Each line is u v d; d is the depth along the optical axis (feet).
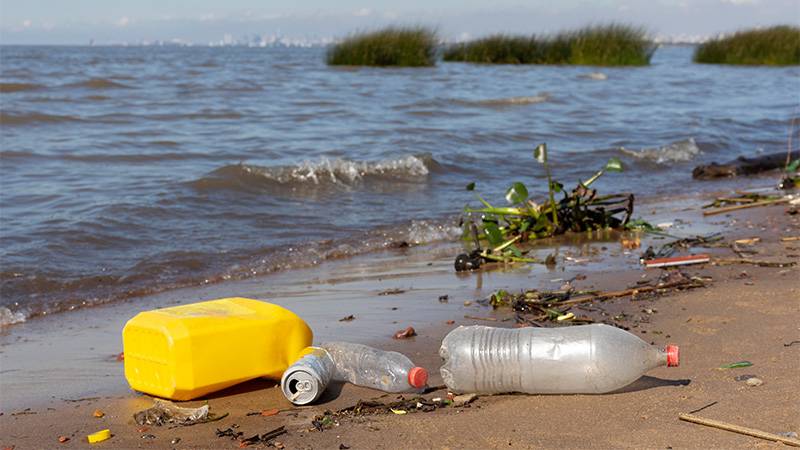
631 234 13.91
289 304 10.75
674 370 8.49
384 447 7.58
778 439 7.39
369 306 10.59
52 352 9.66
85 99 32.65
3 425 8.12
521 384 8.13
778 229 13.55
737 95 41.63
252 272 12.16
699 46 79.46
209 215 15.01
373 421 7.92
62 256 12.35
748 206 15.80
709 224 14.42
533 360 8.09
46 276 11.73
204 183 16.96
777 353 8.70
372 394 8.39
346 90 39.45
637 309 10.02
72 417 8.21
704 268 11.37
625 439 7.53
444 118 29.76
